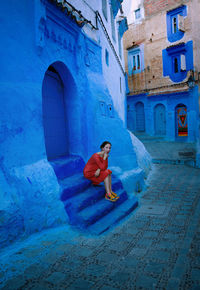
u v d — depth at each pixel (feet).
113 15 35.53
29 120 12.62
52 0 13.46
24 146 12.25
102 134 19.33
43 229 11.25
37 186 11.86
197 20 51.62
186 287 7.12
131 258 8.99
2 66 11.37
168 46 56.95
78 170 16.78
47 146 16.25
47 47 14.08
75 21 16.26
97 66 21.57
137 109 66.95
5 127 11.38
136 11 62.90
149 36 60.80
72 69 16.93
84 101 18.34
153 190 19.85
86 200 13.16
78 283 7.50
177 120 57.72
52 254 9.35
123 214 13.58
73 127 17.83
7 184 10.62
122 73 48.06
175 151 39.55
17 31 12.02
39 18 12.68
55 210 11.93
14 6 11.85
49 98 16.51
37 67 13.21
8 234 9.82
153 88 60.95
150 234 11.21
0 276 7.91
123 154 20.36
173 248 9.70
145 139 59.57
